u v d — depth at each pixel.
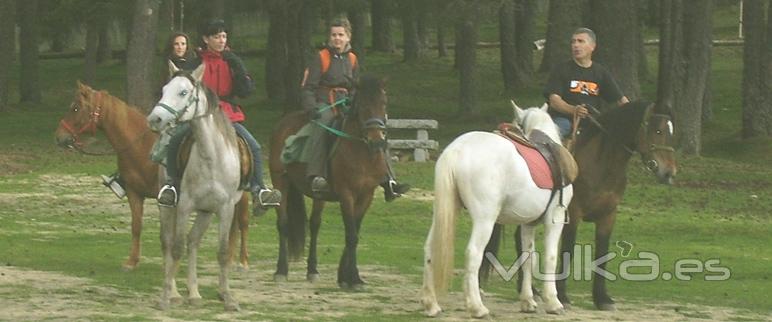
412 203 24.12
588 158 12.44
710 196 26.52
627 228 21.64
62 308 11.73
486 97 49.16
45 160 33.00
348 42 14.12
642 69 50.59
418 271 15.80
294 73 43.22
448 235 11.13
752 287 15.15
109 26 50.84
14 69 61.22
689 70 34.34
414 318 11.46
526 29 51.44
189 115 11.38
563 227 12.52
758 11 38.84
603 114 12.58
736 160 37.16
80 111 14.61
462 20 34.28
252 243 18.62
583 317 11.89
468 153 11.16
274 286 13.88
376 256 17.33
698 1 34.06
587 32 13.04
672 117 12.64
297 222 14.86
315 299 12.80
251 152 12.57
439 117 44.19
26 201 23.66
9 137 39.12
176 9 47.56
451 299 13.10
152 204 24.05
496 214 11.16
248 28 60.88
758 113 39.00
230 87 13.14
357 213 13.77
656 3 67.38
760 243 20.36
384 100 13.28
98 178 28.48
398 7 36.78
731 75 53.06
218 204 11.73
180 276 14.60
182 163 11.72
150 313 11.50
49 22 50.53
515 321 11.44
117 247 17.56
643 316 12.20
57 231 19.50
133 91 34.84
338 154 13.48
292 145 13.77
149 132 14.77
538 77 51.75
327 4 39.78
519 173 11.25
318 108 13.72
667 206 25.02
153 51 35.12
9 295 12.53
